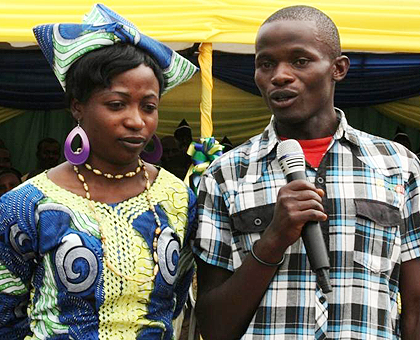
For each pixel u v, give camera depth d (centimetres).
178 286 278
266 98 268
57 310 245
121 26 249
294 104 263
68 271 242
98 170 255
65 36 251
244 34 564
